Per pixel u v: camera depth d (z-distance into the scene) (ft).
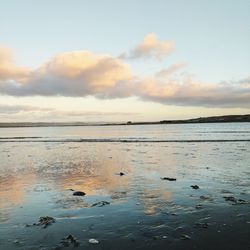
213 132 289.12
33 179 56.13
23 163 80.02
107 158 89.76
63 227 29.60
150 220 31.24
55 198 41.55
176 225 29.50
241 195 41.37
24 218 32.83
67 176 58.90
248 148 112.98
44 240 26.32
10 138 232.73
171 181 51.96
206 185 48.24
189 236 26.53
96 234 27.58
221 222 29.99
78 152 111.24
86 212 34.71
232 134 240.12
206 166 68.69
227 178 53.88
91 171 64.90
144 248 24.29
